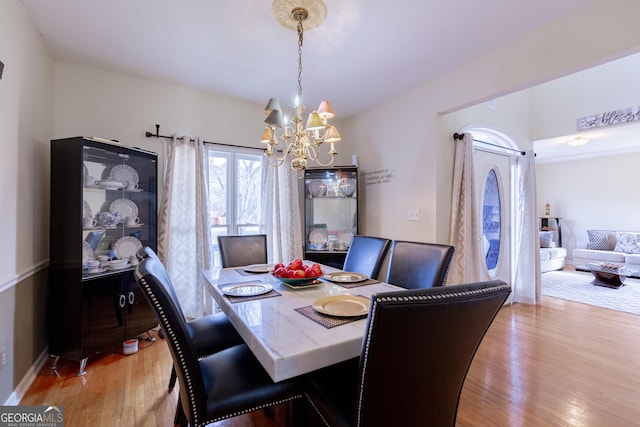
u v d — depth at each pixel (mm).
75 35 2299
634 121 3686
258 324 1251
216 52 2555
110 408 1787
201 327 1929
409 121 3324
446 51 2529
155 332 2908
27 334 2057
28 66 2086
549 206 7477
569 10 2020
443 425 1089
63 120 2691
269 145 2113
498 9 2002
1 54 1693
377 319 812
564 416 1759
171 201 3137
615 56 1895
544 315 3568
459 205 3244
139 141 3047
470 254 3301
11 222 1840
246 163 3715
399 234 3459
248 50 2520
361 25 2166
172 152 3141
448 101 2898
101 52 2547
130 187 2824
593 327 3180
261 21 2129
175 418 1604
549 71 2168
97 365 2301
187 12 2033
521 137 4328
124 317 2510
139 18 2100
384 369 894
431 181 3096
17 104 1922
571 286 5016
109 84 2904
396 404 959
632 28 1807
